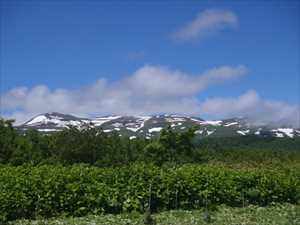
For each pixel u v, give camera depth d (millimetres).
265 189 36969
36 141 59156
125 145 61938
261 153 85188
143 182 31469
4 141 52625
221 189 34812
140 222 26875
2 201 26922
